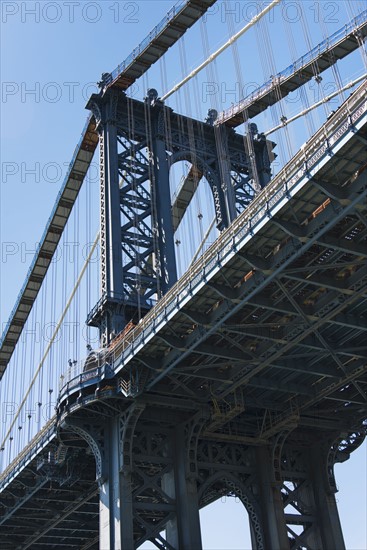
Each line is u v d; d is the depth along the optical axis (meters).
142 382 64.50
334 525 71.81
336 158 46.59
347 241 51.84
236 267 54.91
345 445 77.00
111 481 65.81
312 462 75.81
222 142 86.62
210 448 71.75
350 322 60.22
